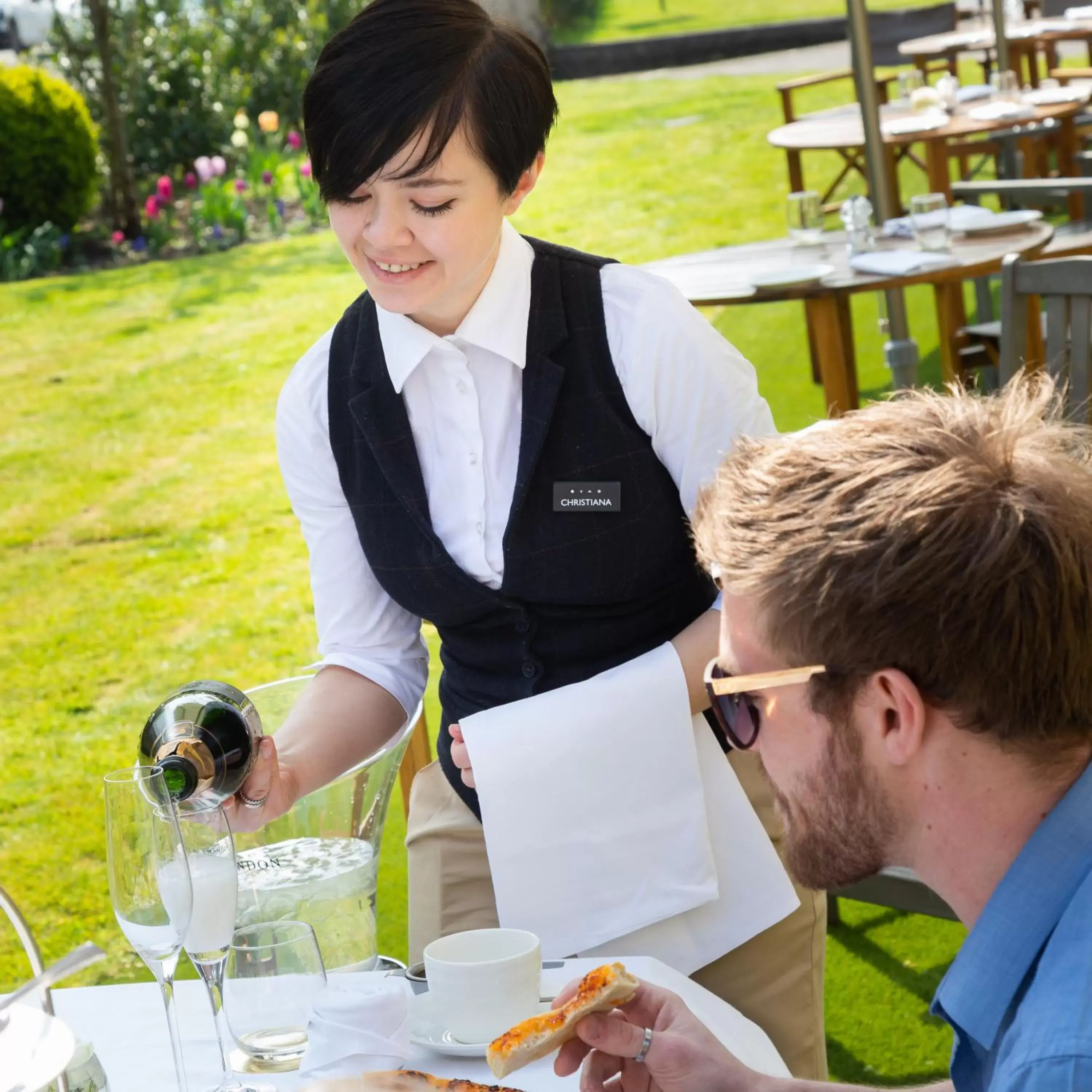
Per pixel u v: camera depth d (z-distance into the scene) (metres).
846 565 0.94
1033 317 3.68
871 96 4.42
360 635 1.84
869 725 0.96
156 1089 1.27
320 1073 1.23
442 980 1.31
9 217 9.86
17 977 2.96
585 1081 1.23
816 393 5.64
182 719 1.49
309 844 1.62
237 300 8.77
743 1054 1.29
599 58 12.45
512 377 1.66
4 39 10.91
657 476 1.68
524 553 1.66
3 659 4.93
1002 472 0.95
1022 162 6.14
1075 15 8.17
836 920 2.88
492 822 1.60
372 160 1.47
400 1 1.47
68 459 6.78
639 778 1.61
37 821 3.80
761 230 8.28
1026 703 0.91
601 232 8.73
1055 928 0.90
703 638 1.65
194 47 10.80
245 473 6.43
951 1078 1.00
